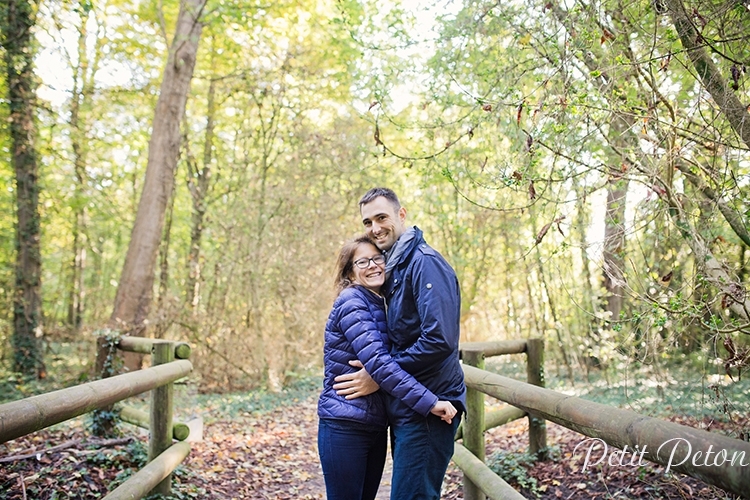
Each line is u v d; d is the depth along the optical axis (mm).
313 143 10117
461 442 3939
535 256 6953
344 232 10312
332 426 2543
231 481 4594
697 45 2887
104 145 12789
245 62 11414
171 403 4023
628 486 3623
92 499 3691
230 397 8727
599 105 3180
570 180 3668
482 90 4254
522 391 2510
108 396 2752
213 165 12039
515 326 10305
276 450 5844
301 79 10578
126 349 5148
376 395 2551
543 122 3137
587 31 3070
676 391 4941
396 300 2467
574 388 7469
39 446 4562
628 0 3072
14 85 8961
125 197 15633
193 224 11141
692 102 3465
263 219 9945
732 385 4094
